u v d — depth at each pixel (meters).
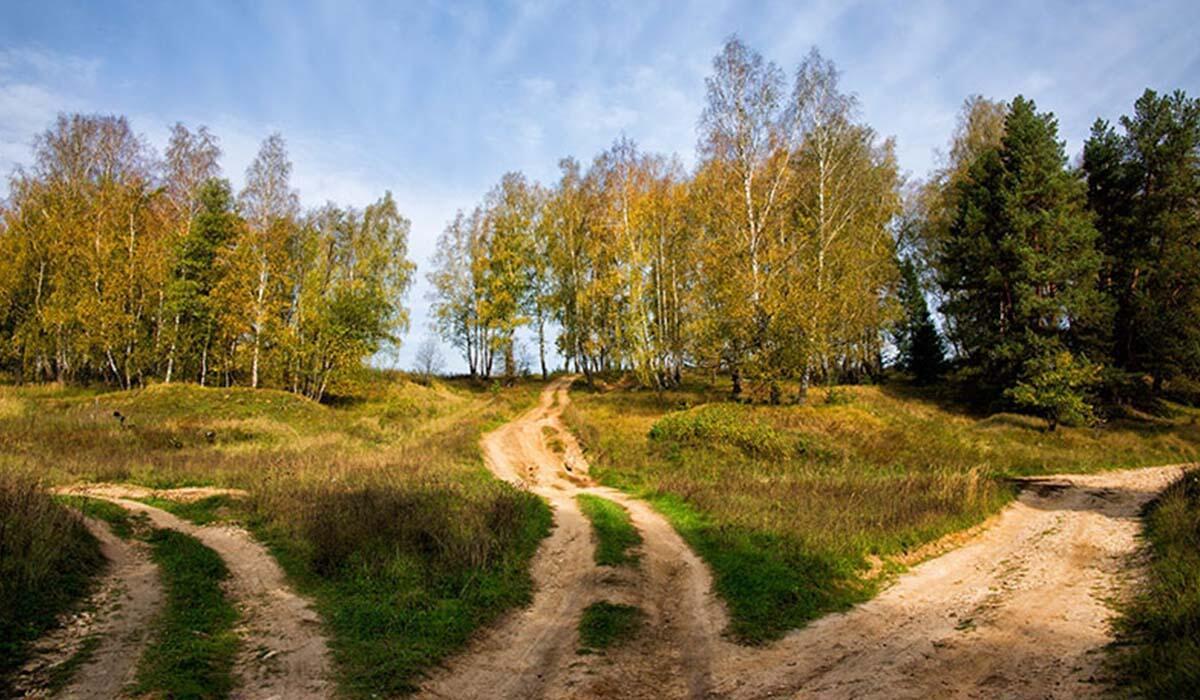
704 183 37.81
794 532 13.56
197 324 39.16
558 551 13.34
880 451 25.34
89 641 7.42
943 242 43.81
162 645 7.48
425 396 46.66
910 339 49.09
